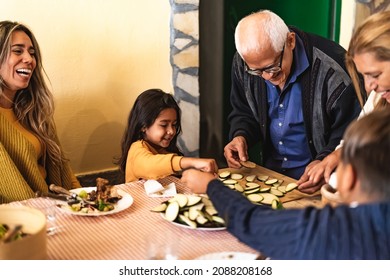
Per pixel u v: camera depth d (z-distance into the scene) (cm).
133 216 152
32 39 222
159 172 186
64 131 290
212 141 336
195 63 316
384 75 138
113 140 308
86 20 281
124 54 298
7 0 256
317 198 175
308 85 213
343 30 351
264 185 191
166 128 216
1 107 216
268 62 193
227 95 333
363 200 88
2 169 194
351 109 212
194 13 306
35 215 118
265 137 234
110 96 300
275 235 95
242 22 195
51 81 279
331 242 86
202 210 147
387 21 136
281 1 342
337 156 175
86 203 158
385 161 84
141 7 296
